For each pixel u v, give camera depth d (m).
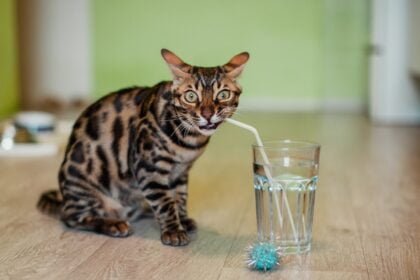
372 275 2.13
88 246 2.41
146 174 2.42
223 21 6.84
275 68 6.81
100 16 6.99
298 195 2.30
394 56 5.77
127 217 2.67
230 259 2.28
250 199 3.12
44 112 6.59
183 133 2.36
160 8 6.90
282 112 6.55
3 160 4.05
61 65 7.11
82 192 2.57
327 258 2.29
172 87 2.33
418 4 5.29
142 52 7.00
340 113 6.49
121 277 2.12
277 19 6.75
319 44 6.73
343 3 6.64
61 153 4.27
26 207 2.95
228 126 5.51
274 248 2.24
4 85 6.09
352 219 2.78
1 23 5.98
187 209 2.93
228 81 2.31
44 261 2.26
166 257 2.29
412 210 2.91
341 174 3.69
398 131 5.35
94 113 2.57
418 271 2.17
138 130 2.42
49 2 7.02
